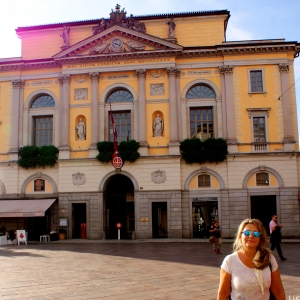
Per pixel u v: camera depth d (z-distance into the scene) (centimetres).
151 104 4022
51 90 4216
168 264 1988
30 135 4191
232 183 3834
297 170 3825
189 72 4059
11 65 4209
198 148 3838
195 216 3891
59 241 3697
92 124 4022
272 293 574
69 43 4288
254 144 3872
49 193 4066
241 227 588
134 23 4097
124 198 4091
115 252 2636
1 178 4119
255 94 3959
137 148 3903
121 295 1263
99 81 4125
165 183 3853
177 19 4275
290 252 2556
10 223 4041
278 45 3912
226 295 573
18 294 1287
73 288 1382
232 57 4006
